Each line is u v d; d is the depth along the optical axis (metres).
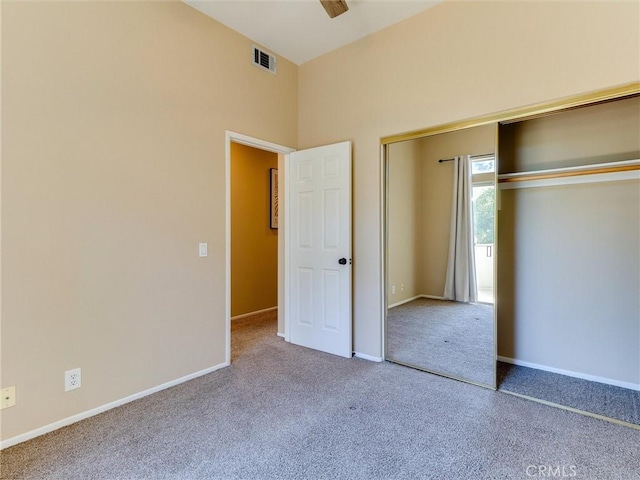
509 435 1.87
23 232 1.82
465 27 2.49
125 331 2.25
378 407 2.18
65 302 1.98
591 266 2.55
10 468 1.62
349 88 3.14
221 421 2.03
